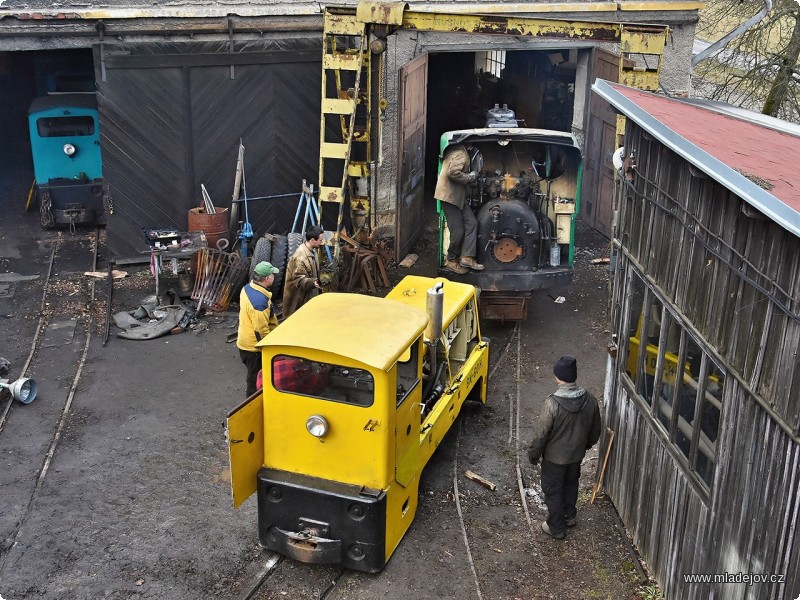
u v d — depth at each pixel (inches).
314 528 273.1
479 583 277.0
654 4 573.0
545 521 304.0
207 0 544.7
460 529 305.1
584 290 529.3
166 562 284.5
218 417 376.5
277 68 540.4
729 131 256.4
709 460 226.4
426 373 326.3
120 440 356.2
